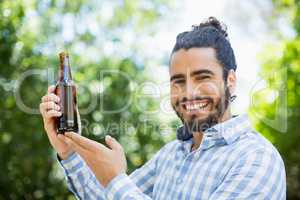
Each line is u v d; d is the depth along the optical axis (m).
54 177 4.98
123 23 5.31
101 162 1.52
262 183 1.55
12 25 4.80
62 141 1.69
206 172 1.65
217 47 1.66
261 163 1.57
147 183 1.91
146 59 5.12
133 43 5.18
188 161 1.72
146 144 4.78
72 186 1.78
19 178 4.93
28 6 4.99
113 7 5.30
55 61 4.84
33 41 4.94
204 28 1.69
